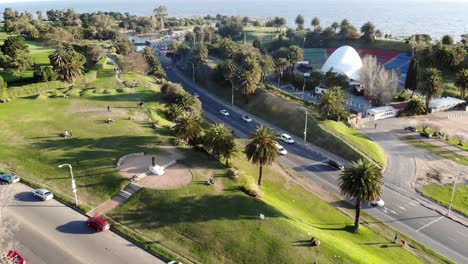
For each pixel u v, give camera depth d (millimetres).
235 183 63500
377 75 129375
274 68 151625
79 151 73500
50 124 88688
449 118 119062
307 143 99125
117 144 77250
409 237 60969
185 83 165875
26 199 58906
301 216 62281
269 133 68875
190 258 47188
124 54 189500
